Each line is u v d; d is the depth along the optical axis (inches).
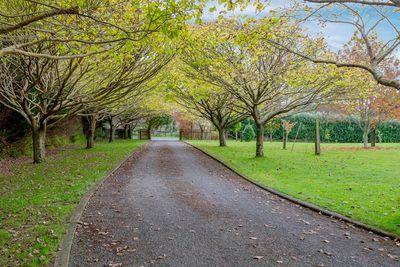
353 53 915.4
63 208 357.1
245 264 236.1
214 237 289.9
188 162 805.2
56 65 610.9
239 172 628.1
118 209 375.6
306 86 739.4
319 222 335.6
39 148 742.5
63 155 897.5
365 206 374.6
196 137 2038.6
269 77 695.7
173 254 252.5
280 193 454.0
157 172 650.2
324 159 802.8
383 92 1087.0
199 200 424.8
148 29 295.1
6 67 672.4
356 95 787.4
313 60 346.3
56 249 251.1
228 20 583.5
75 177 550.6
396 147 1182.3
